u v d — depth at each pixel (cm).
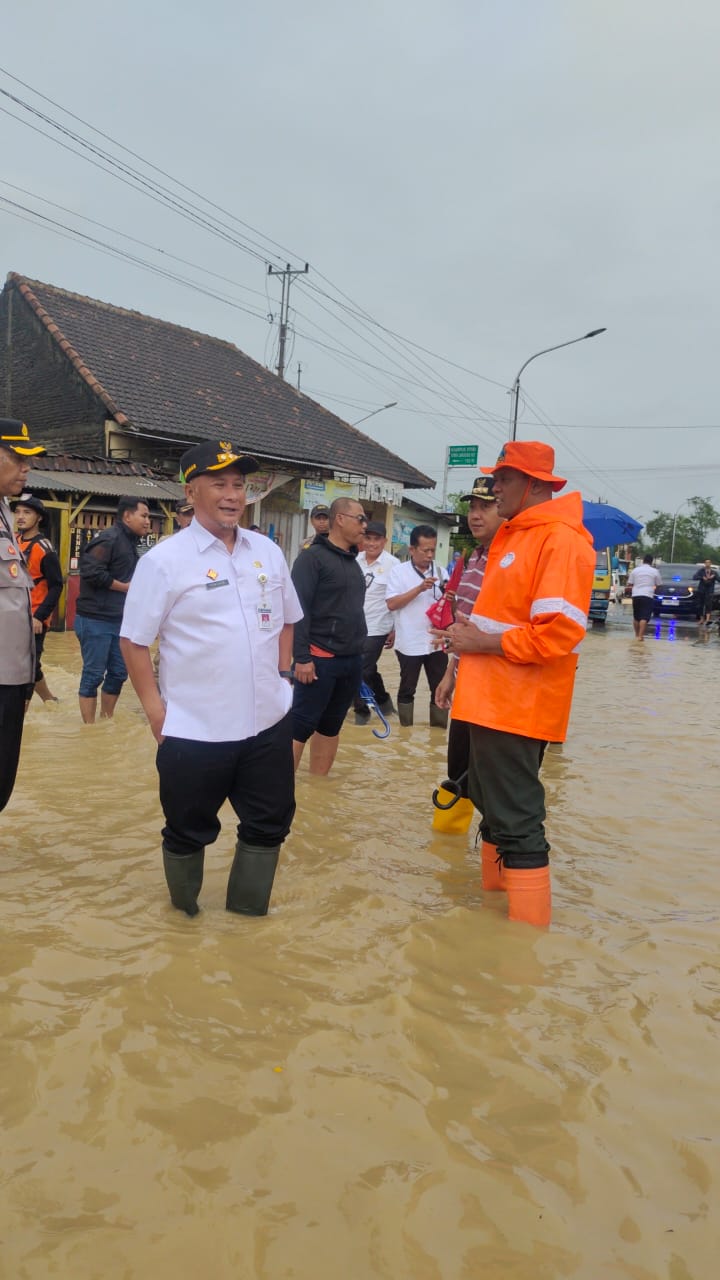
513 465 360
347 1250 178
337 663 548
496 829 352
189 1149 204
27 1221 180
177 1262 173
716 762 680
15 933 314
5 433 362
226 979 286
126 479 1547
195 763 321
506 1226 186
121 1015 258
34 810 470
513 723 345
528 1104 228
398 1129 215
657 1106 230
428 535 744
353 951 312
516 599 353
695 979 306
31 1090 222
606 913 368
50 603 700
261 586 332
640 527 2236
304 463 2239
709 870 430
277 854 344
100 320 2264
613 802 551
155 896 357
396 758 643
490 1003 279
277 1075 234
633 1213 192
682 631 2275
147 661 325
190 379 2320
